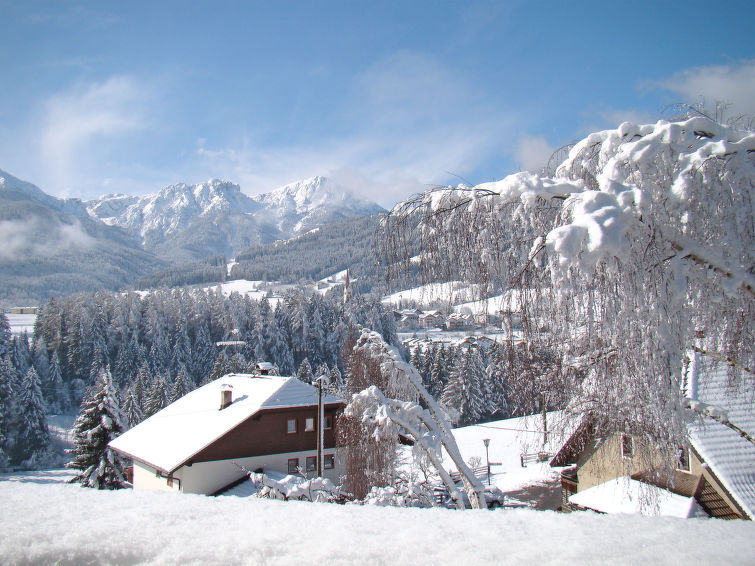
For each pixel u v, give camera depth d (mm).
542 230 6734
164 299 96938
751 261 6340
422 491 14344
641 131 7078
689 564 3902
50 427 70375
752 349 6754
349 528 4652
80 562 3947
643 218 6035
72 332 82875
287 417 26641
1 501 5555
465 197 7160
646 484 8812
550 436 9492
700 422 7988
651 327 6070
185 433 26906
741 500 12109
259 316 94875
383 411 13492
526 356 7270
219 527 4672
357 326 16594
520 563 3902
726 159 6297
